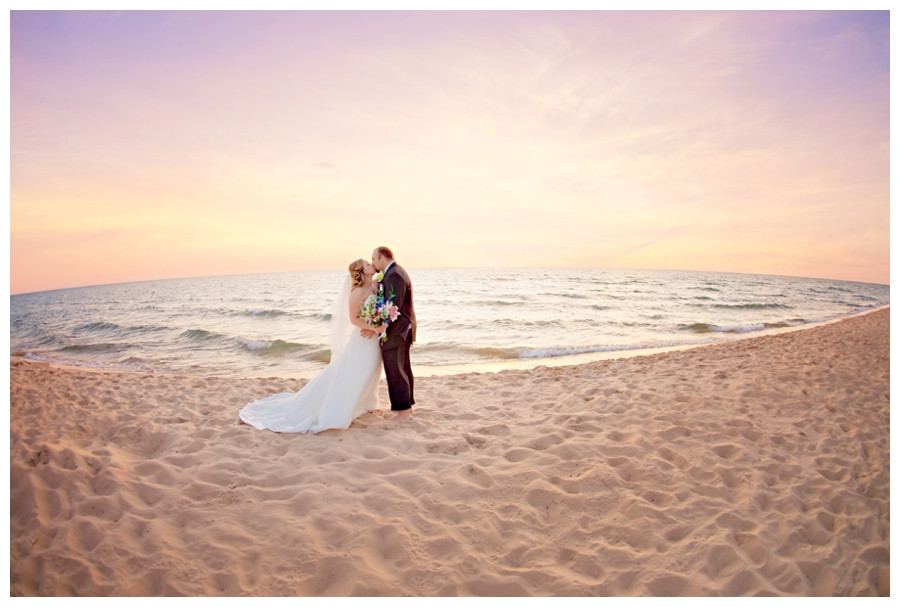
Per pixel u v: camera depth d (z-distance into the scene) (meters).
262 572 2.63
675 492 3.45
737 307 28.64
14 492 3.37
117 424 4.90
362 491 3.51
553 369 8.22
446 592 2.49
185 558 2.72
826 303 34.34
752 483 3.56
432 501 3.35
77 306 38.09
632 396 5.82
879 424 4.75
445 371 9.88
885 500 3.35
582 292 38.25
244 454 4.17
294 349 13.15
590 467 3.84
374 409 5.46
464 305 27.28
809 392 5.82
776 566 2.69
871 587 2.53
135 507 3.24
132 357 12.73
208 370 10.66
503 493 3.47
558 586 2.54
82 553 2.76
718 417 4.95
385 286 4.91
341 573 2.63
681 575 2.60
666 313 24.09
